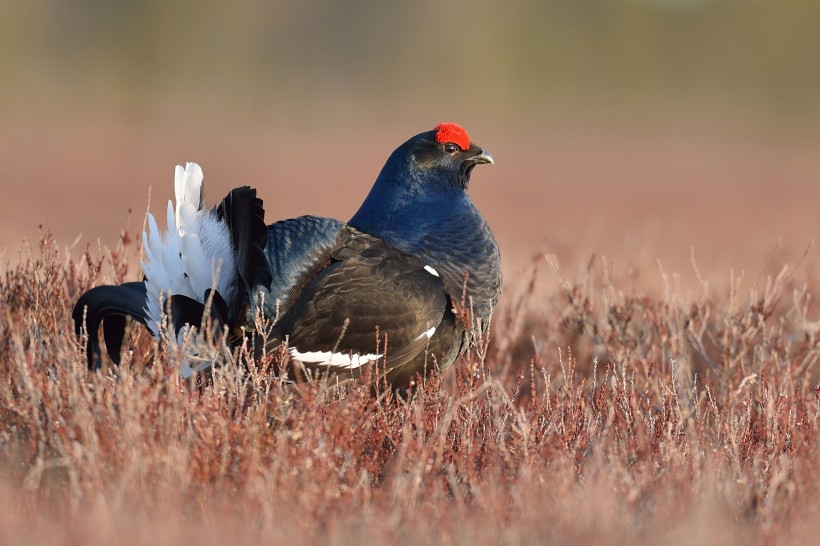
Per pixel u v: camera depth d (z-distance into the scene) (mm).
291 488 10500
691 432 11711
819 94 167125
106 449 10742
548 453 11562
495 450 11609
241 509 10242
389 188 14453
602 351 16469
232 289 12812
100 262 15219
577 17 182750
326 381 12586
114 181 69438
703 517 9867
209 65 166125
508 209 56406
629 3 180375
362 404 12086
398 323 13141
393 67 171375
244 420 11523
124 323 13562
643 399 13633
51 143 93938
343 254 13609
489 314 14422
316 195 63312
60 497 10375
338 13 175000
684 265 28781
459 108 150250
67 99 137375
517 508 10461
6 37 150250
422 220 14258
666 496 10500
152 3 163125
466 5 179125
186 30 165000
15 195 57688
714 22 180250
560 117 142750
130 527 9680
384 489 11227
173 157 87750
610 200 63688
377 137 115500
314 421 11344
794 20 177750
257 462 10781
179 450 10711
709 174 84438
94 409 11141
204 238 12766
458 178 14578
